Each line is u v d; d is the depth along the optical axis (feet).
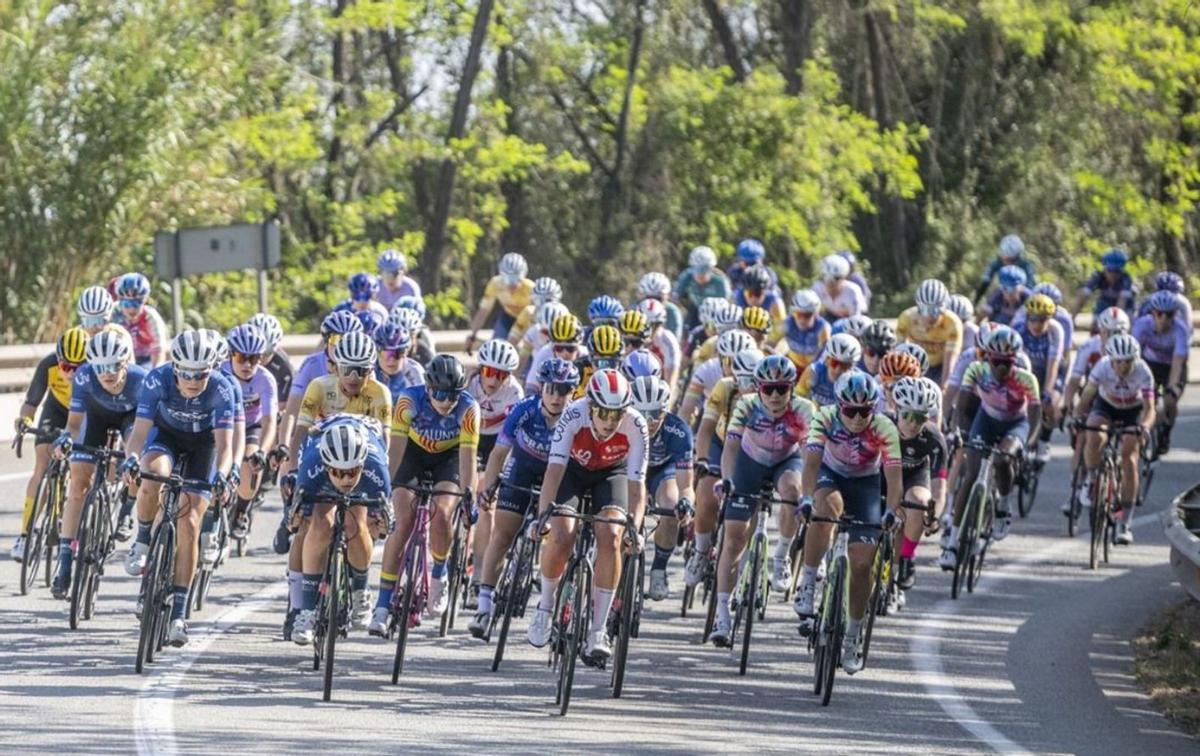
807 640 109.70
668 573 134.62
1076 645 112.27
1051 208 380.78
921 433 112.37
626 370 114.21
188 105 247.91
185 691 88.17
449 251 371.56
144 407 98.78
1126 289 198.80
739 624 105.40
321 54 355.56
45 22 236.84
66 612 106.93
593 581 90.07
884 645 109.70
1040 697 97.14
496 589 98.78
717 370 124.57
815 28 365.81
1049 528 157.79
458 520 105.40
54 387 117.08
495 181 358.84
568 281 364.99
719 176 350.64
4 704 83.76
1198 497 128.26
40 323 243.40
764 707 91.50
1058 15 359.87
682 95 347.56
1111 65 368.48
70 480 104.17
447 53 359.87
